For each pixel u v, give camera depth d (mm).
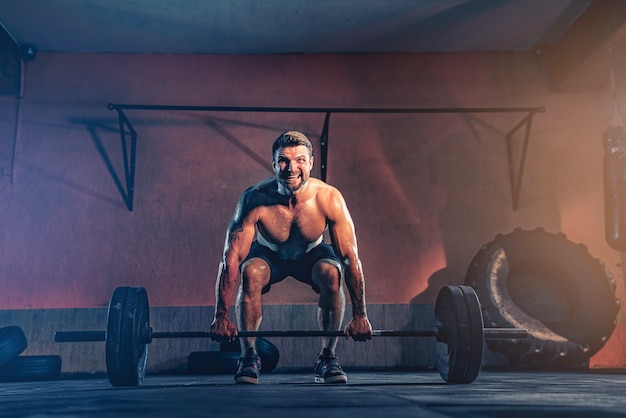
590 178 5152
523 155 4945
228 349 4543
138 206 4953
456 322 2379
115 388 2416
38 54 5188
